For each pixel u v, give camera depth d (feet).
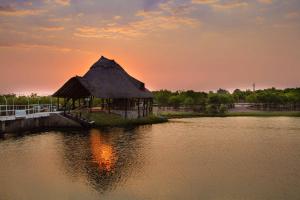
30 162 100.27
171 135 163.63
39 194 71.92
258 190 74.02
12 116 155.02
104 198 69.67
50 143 135.03
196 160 103.76
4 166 95.25
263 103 411.54
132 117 233.55
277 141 145.28
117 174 86.69
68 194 71.87
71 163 99.04
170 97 424.87
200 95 433.89
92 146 128.67
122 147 127.13
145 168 93.35
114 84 223.51
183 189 74.84
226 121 255.29
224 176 84.99
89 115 201.87
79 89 211.41
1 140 142.00
